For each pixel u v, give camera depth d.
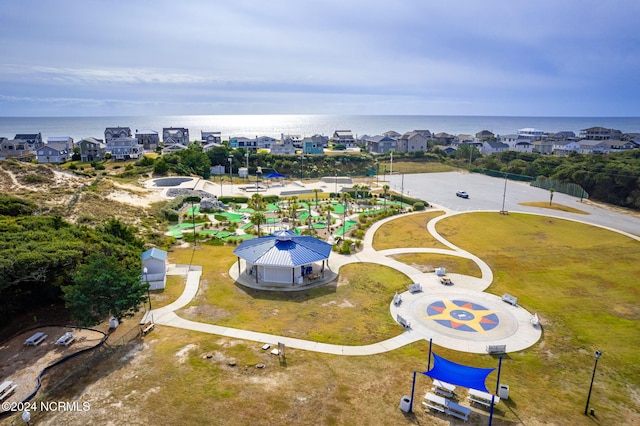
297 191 105.62
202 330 35.25
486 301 43.00
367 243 62.44
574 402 27.02
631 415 25.94
